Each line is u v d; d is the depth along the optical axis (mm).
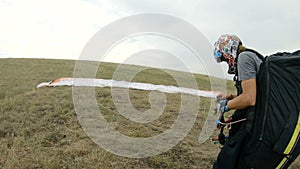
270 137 2312
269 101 2348
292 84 2332
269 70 2404
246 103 2451
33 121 6633
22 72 14094
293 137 2240
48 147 5273
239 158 2529
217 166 2650
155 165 4637
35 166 4445
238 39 2721
